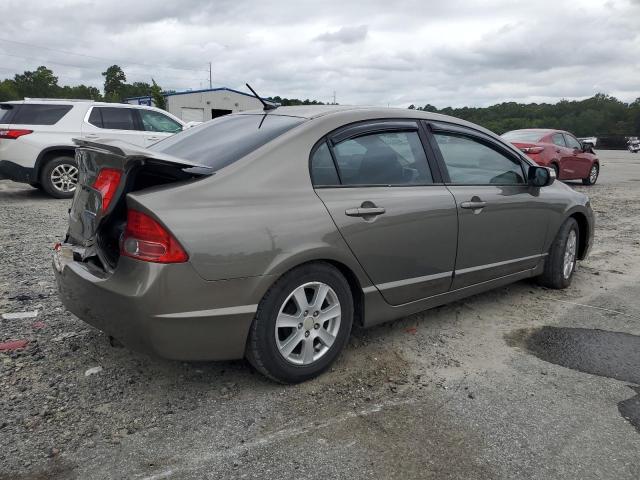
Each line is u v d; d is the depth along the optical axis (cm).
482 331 410
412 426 278
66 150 996
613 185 1522
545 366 353
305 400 301
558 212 485
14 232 700
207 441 261
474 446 262
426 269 371
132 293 264
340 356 357
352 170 338
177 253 263
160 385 313
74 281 300
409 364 349
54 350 353
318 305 315
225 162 304
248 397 302
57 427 269
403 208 348
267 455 251
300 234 298
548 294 504
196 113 4322
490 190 417
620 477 242
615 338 402
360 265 330
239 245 278
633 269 603
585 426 282
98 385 311
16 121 960
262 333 294
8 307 427
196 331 275
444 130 402
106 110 1042
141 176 294
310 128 328
